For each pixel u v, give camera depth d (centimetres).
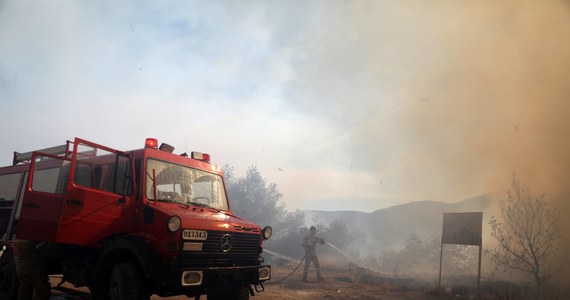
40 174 723
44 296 650
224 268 561
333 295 973
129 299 512
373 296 958
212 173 746
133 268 531
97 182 654
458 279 1125
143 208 587
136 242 532
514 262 1034
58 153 721
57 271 672
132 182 606
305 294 993
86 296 660
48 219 599
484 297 917
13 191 793
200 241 552
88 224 562
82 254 629
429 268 1498
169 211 564
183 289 532
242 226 627
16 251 711
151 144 669
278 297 923
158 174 639
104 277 566
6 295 708
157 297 831
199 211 633
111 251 551
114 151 608
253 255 639
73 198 554
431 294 993
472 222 984
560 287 913
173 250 526
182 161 695
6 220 798
